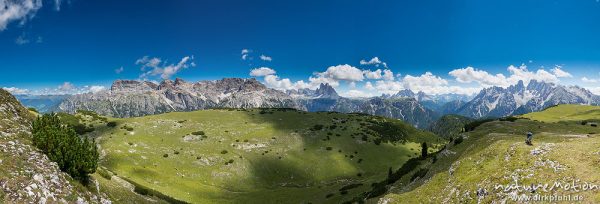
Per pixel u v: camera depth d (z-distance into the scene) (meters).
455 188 48.03
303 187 134.88
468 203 43.16
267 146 170.38
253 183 136.25
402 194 59.16
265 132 188.00
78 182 37.50
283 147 169.75
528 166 41.12
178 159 142.38
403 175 82.56
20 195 28.45
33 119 47.41
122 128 180.00
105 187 45.53
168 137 173.12
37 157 34.94
